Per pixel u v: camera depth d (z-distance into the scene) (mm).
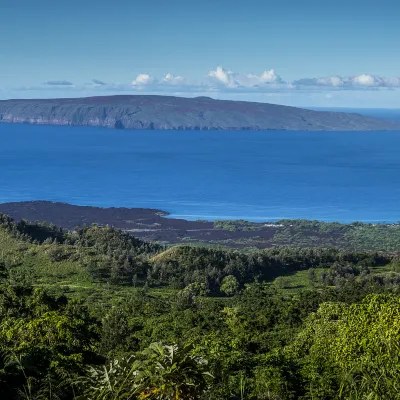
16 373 16953
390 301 31375
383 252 138375
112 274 94312
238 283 91875
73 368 23047
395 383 9508
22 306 45438
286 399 21047
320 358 26672
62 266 96000
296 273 104562
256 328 49781
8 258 97438
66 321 34625
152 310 64312
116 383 9375
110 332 45750
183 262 101312
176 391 9203
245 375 22844
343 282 89688
